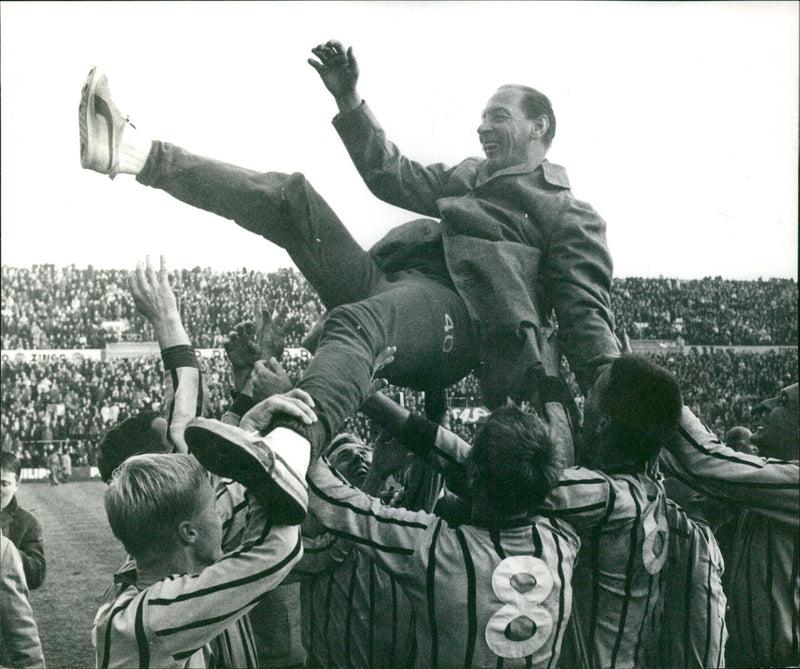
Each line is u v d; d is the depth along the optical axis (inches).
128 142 108.0
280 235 115.4
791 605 119.8
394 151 128.8
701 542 105.3
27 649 114.1
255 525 74.2
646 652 108.1
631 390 98.0
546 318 125.0
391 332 110.6
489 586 86.0
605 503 95.3
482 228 122.4
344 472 117.6
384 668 105.6
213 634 70.7
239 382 113.3
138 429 108.3
